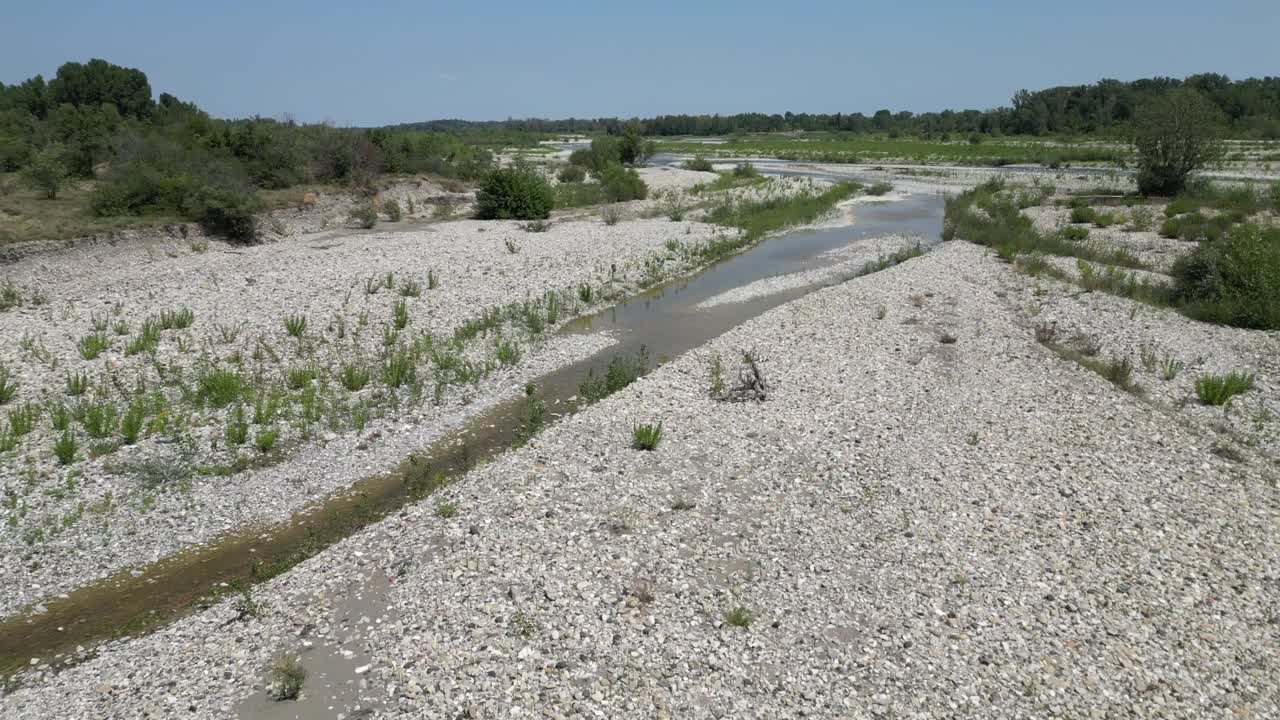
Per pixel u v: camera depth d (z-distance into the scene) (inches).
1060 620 350.6
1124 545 410.0
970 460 508.4
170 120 2541.8
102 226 1157.1
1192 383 652.7
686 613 355.6
